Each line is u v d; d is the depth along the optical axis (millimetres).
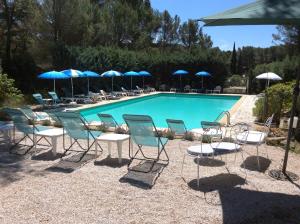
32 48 24016
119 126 9641
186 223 3984
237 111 14773
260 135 6438
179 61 28312
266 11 4012
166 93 25781
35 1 23250
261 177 5590
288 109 10938
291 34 29266
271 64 25453
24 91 20875
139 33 39031
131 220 4062
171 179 5492
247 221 4012
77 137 6859
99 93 21391
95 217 4137
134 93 24219
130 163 6371
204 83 28375
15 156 6945
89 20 28328
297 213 4227
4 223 3971
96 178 5555
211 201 4613
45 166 6250
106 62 24422
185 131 7871
